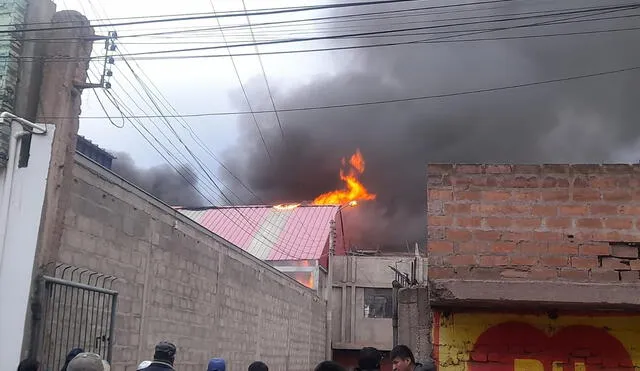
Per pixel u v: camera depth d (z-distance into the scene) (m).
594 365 4.57
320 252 26.83
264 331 17.16
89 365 3.18
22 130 6.73
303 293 22.52
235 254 14.72
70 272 7.66
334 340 28.61
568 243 4.62
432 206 4.84
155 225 10.33
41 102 7.12
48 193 6.75
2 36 6.92
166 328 10.62
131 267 9.41
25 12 7.19
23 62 7.07
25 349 6.29
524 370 4.64
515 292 4.37
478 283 4.43
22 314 6.27
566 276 4.56
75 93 7.49
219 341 13.39
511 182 4.80
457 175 4.88
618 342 4.58
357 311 28.95
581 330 4.65
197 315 12.13
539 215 4.71
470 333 4.77
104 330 8.34
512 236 4.70
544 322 4.71
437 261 4.73
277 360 18.53
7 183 6.57
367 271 29.33
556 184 4.75
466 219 4.78
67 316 7.32
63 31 7.39
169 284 10.84
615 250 4.56
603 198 4.67
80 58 7.50
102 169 8.56
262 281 17.08
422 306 5.15
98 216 8.45
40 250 6.59
